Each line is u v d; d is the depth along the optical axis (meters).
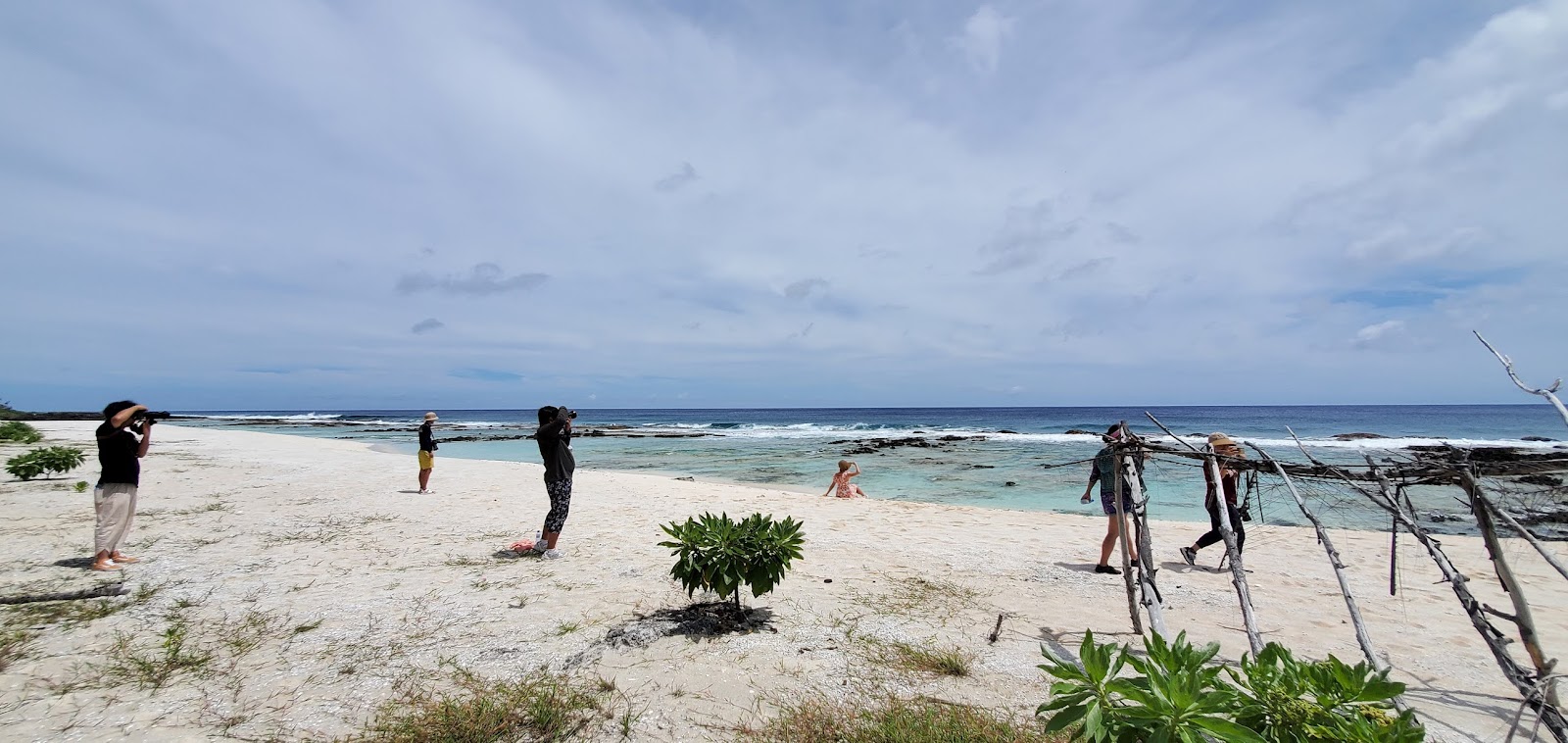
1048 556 8.41
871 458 29.34
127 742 3.52
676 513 11.53
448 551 8.16
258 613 5.64
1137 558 5.32
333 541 8.58
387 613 5.72
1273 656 2.57
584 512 11.52
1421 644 5.32
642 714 3.95
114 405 7.06
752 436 48.84
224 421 97.12
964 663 4.79
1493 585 7.18
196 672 4.43
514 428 67.81
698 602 6.12
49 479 13.80
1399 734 2.15
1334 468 3.89
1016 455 30.19
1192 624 5.80
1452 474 3.34
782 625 5.54
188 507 10.91
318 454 24.78
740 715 3.95
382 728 3.73
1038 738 3.62
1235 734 2.15
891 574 7.35
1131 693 2.39
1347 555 8.71
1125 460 5.53
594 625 5.47
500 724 3.79
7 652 4.65
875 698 4.19
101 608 5.65
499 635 5.21
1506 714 4.11
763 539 5.42
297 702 4.04
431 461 13.78
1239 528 7.48
